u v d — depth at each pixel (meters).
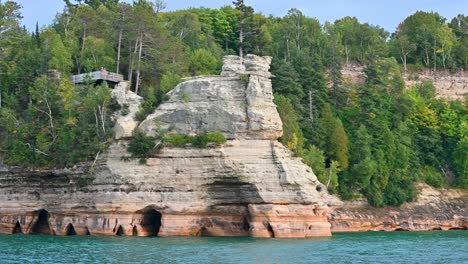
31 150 84.94
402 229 101.50
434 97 129.00
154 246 64.12
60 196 82.06
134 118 81.69
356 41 147.75
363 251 62.09
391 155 108.38
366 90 115.94
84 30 111.62
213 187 76.94
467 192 111.75
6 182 85.31
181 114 80.19
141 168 77.69
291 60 123.00
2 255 57.81
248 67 81.50
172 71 97.81
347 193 102.19
